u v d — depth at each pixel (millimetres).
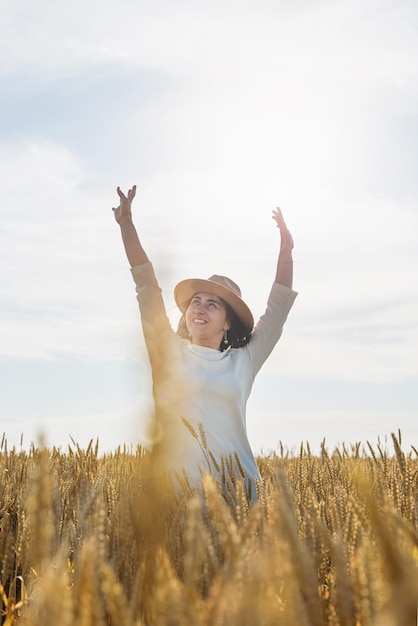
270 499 1829
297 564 1345
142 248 4824
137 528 1682
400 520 1327
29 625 1409
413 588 1014
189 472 4148
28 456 4473
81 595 1170
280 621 1112
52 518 1970
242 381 4703
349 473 2848
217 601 1122
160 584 1158
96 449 3775
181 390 4355
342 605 1353
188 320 4988
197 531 1299
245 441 4539
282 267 5328
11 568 1875
